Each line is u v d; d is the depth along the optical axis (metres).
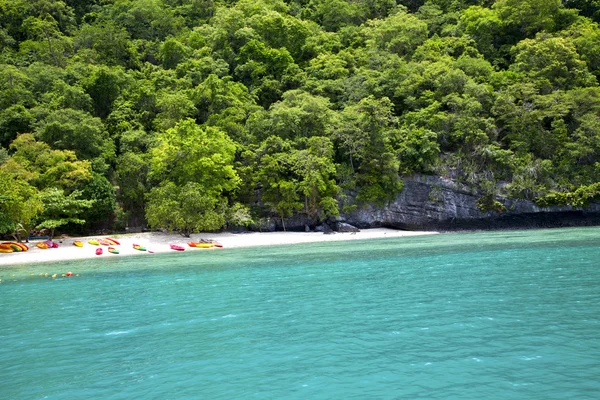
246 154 53.00
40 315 17.14
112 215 51.66
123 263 32.47
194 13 92.25
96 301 19.50
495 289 18.39
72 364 11.57
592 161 53.38
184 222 45.12
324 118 55.94
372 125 52.81
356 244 40.56
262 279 23.39
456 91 58.00
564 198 50.28
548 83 58.50
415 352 11.31
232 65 74.56
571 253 28.33
